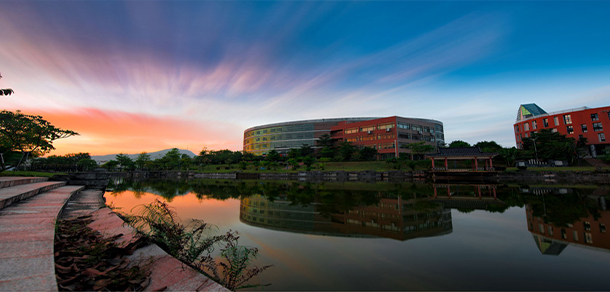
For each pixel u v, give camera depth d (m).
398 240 8.34
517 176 48.34
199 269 5.31
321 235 9.07
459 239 8.40
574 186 30.27
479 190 26.44
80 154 113.25
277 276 5.52
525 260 6.45
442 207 15.27
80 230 6.21
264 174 70.69
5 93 7.58
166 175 87.06
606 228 9.56
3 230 5.35
